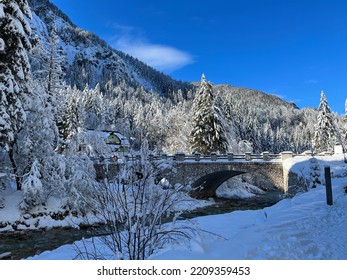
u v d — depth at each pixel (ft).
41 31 652.07
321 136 159.74
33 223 62.75
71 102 132.87
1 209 63.87
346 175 67.46
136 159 19.44
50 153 68.64
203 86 124.77
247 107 449.06
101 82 604.90
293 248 17.31
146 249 19.86
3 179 66.69
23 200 64.44
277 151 278.87
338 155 87.15
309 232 20.90
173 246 18.04
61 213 65.72
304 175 71.15
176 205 19.75
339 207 29.53
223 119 123.65
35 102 67.51
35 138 67.87
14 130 64.23
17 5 58.44
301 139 368.89
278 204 37.58
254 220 29.60
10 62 59.06
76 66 640.58
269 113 511.81
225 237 22.44
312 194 39.86
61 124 128.57
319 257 16.22
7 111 58.08
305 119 519.60
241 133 223.51
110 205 18.11
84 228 57.88
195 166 100.32
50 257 22.66
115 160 21.70
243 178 151.53
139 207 18.54
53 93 76.95
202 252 15.83
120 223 19.12
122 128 235.40
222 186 130.41
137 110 304.09
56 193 69.87
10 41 57.67
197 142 121.49
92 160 67.87
